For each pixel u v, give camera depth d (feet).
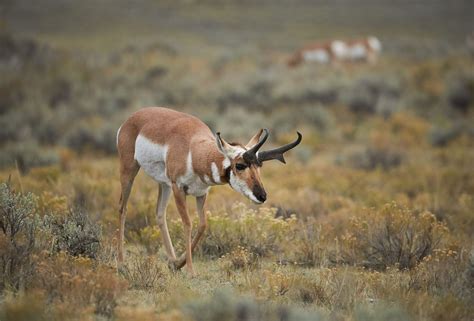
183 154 90.99
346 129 286.87
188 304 67.46
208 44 642.63
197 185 92.22
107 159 235.61
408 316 69.97
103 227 110.42
